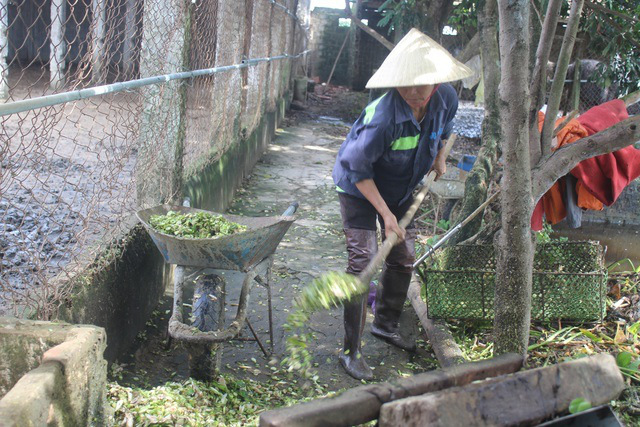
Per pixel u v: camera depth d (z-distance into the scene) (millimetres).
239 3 7715
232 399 3623
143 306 4633
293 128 14523
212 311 3795
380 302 4711
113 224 4641
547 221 5582
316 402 2250
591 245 5133
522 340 3867
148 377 3971
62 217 4746
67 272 3584
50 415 2426
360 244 4172
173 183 5301
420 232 7230
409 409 2178
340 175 4176
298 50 18422
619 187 5031
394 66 3670
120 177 6016
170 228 4008
